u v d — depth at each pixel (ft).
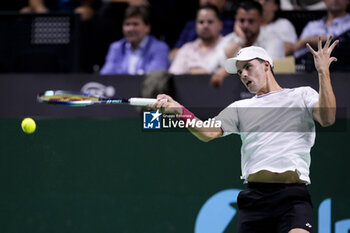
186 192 76.38
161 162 76.89
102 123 78.13
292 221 55.16
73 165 78.38
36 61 87.20
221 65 86.12
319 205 74.79
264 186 56.85
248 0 84.02
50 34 87.20
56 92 62.28
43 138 79.20
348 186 74.43
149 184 76.95
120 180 77.46
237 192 75.66
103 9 99.04
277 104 57.67
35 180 78.89
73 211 78.07
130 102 59.57
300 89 58.23
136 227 76.89
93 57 93.97
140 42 89.97
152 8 98.99
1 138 79.92
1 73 83.82
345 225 74.28
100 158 77.92
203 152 76.38
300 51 83.56
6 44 87.61
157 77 76.64
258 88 58.65
